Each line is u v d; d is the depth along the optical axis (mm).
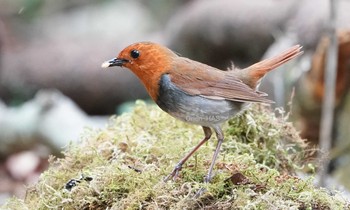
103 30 22750
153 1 23578
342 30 12711
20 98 19469
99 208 7723
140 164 8156
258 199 7059
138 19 23094
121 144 8742
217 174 7730
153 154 8492
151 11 23438
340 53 12805
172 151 8508
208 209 7227
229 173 7766
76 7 24109
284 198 7203
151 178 7750
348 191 10945
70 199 7688
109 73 18844
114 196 7699
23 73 19391
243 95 8297
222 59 17891
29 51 19781
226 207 7168
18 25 22438
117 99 18969
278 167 8930
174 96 8344
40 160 15664
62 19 23344
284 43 14984
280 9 16344
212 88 8297
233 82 8430
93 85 18906
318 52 12977
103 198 7707
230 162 8156
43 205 7828
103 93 18969
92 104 19203
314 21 14820
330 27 12078
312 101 13133
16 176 15484
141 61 8406
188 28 17875
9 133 15688
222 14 17297
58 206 7773
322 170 9336
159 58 8391
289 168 8984
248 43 17109
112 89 18875
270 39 16594
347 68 13047
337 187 9211
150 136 9016
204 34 17672
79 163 8570
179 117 8500
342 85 13281
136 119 9461
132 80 18625
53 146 15242
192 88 8297
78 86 19047
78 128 15203
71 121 15312
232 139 8961
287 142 9227
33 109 15750
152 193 7492
